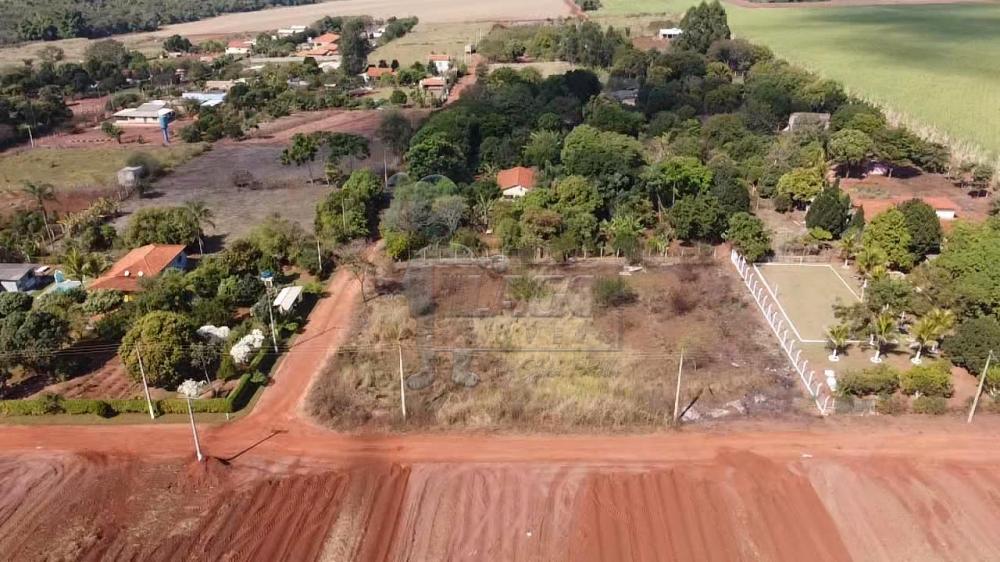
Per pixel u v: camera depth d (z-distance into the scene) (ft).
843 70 593.42
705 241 292.61
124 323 222.07
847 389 186.50
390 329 225.76
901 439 171.22
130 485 161.07
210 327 215.51
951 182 361.10
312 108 567.59
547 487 157.58
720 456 166.20
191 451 171.94
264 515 151.43
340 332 227.40
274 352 214.90
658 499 153.07
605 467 163.53
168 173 408.67
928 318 199.31
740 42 616.39
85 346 218.79
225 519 150.51
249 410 187.83
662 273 266.77
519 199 308.40
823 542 141.28
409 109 547.08
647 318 233.55
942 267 231.30
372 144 440.86
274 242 273.54
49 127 518.37
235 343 208.74
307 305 246.68
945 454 165.48
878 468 160.97
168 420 184.55
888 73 577.43
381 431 178.70
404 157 387.75
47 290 252.01
